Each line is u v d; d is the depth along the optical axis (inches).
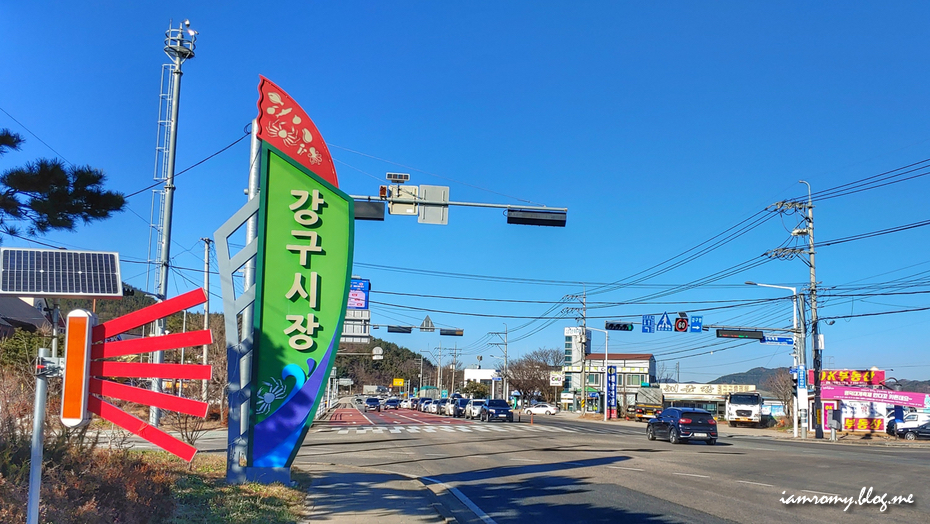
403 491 481.7
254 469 445.1
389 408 3376.0
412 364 6722.4
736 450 959.6
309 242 465.1
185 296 226.7
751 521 392.8
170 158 821.9
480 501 466.9
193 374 223.8
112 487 302.4
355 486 498.0
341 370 5551.2
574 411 3435.0
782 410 2699.3
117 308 1183.6
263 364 453.1
